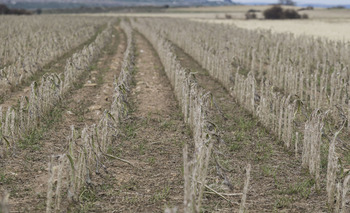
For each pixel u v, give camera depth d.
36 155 10.98
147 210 8.19
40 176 9.66
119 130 12.95
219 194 8.57
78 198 8.48
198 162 7.78
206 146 8.92
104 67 26.23
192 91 13.25
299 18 98.31
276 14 98.00
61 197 8.69
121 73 18.22
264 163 10.80
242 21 84.50
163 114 15.46
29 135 12.34
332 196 8.20
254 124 14.06
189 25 56.53
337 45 30.30
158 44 33.34
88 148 9.52
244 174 10.05
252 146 12.08
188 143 12.24
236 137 12.73
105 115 11.05
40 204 8.22
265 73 24.81
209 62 24.02
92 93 18.66
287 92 19.05
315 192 9.16
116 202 8.52
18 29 47.69
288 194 9.04
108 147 11.48
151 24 61.31
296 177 9.94
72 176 8.20
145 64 28.28
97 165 9.59
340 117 14.18
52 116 14.48
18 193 8.73
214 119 14.74
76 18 85.81
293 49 28.23
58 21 70.00
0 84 17.88
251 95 15.22
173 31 44.97
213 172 10.02
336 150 11.73
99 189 9.10
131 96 18.17
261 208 8.34
